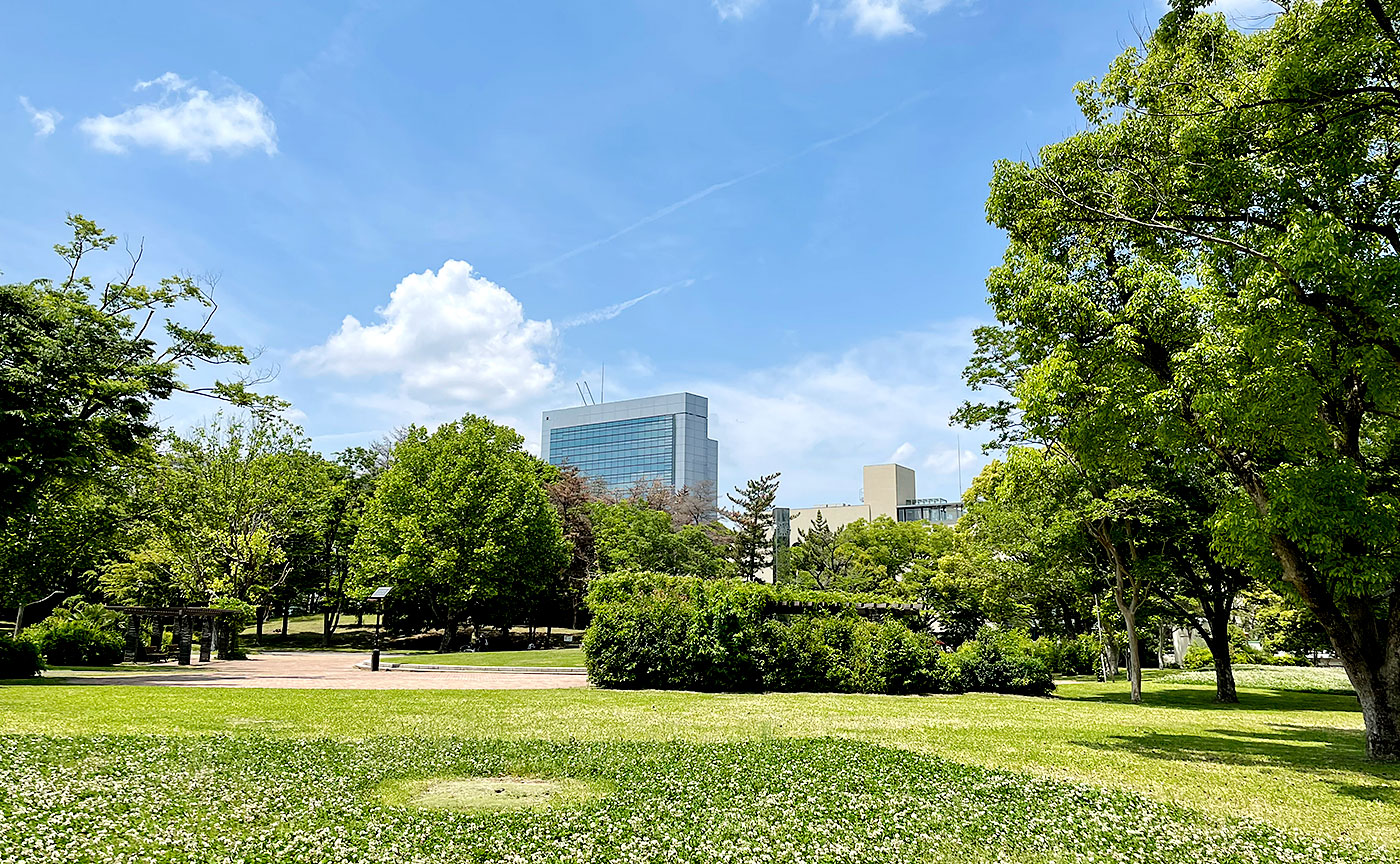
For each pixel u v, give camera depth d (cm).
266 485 5166
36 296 2547
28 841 640
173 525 4806
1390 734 1337
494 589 4956
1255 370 1232
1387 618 1420
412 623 6038
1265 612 3712
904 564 6750
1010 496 2869
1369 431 1681
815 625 2709
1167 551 2703
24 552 3353
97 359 2545
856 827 796
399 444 5528
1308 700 2889
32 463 2427
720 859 680
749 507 6562
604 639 2602
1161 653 5225
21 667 2373
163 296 2931
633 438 16188
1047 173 1717
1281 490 1276
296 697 1986
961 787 998
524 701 2058
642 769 1077
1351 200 1413
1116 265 1661
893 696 2477
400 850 673
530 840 717
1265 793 1038
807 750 1260
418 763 1086
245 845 668
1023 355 1634
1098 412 1412
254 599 5006
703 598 2644
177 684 2373
